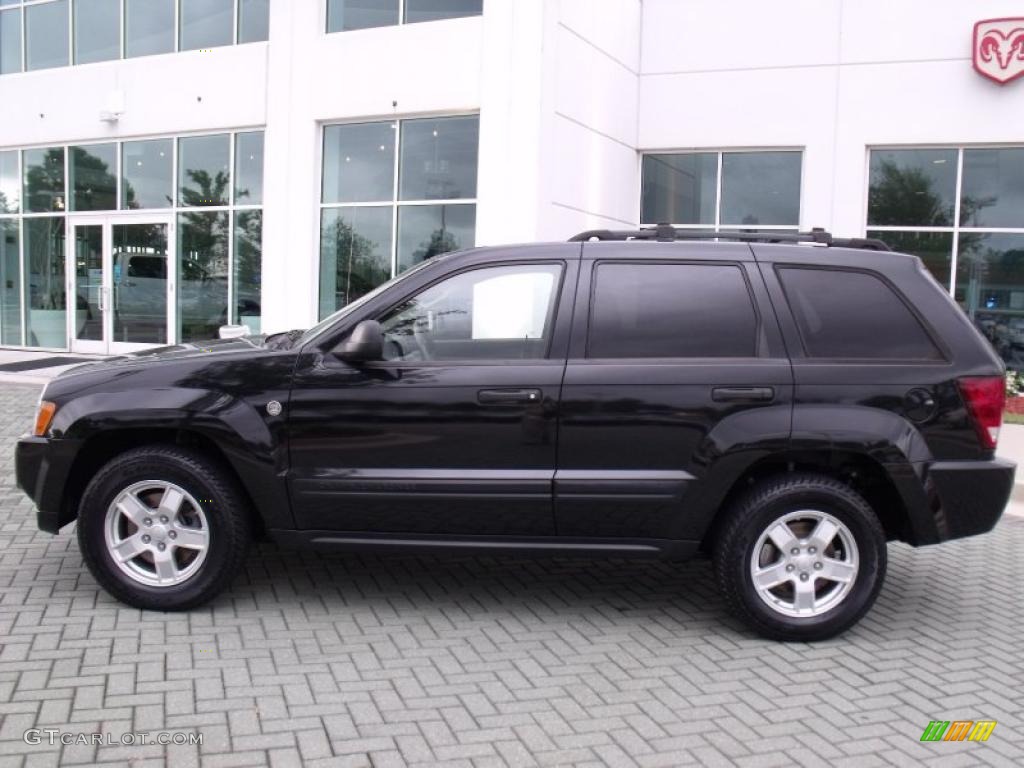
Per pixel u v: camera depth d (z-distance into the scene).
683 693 3.83
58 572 5.05
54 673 3.77
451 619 4.62
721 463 4.30
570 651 4.25
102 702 3.53
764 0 13.80
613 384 4.33
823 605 4.40
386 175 12.99
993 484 4.36
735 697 3.80
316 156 13.38
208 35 14.44
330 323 4.63
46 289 16.39
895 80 13.34
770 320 4.43
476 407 4.33
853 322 4.46
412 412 4.34
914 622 4.81
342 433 4.38
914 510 4.34
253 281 14.35
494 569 5.46
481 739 3.36
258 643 4.19
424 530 4.44
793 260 4.53
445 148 12.52
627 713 3.62
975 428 4.37
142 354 4.96
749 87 13.97
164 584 4.50
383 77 12.66
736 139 14.09
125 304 15.57
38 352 16.19
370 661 4.04
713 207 14.41
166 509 4.46
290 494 4.40
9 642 4.07
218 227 14.55
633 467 4.36
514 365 4.37
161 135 14.86
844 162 13.66
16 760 3.08
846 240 4.75
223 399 4.39
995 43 12.78
